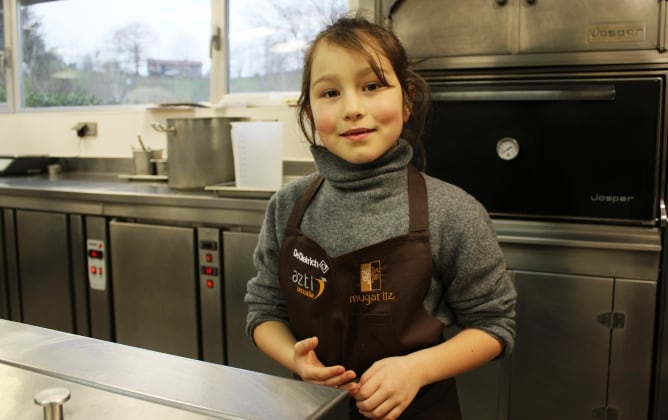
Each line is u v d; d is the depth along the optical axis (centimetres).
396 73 92
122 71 309
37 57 335
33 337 65
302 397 49
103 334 219
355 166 92
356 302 88
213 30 276
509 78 158
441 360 84
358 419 88
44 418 45
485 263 90
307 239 93
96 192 212
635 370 150
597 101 148
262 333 98
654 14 144
